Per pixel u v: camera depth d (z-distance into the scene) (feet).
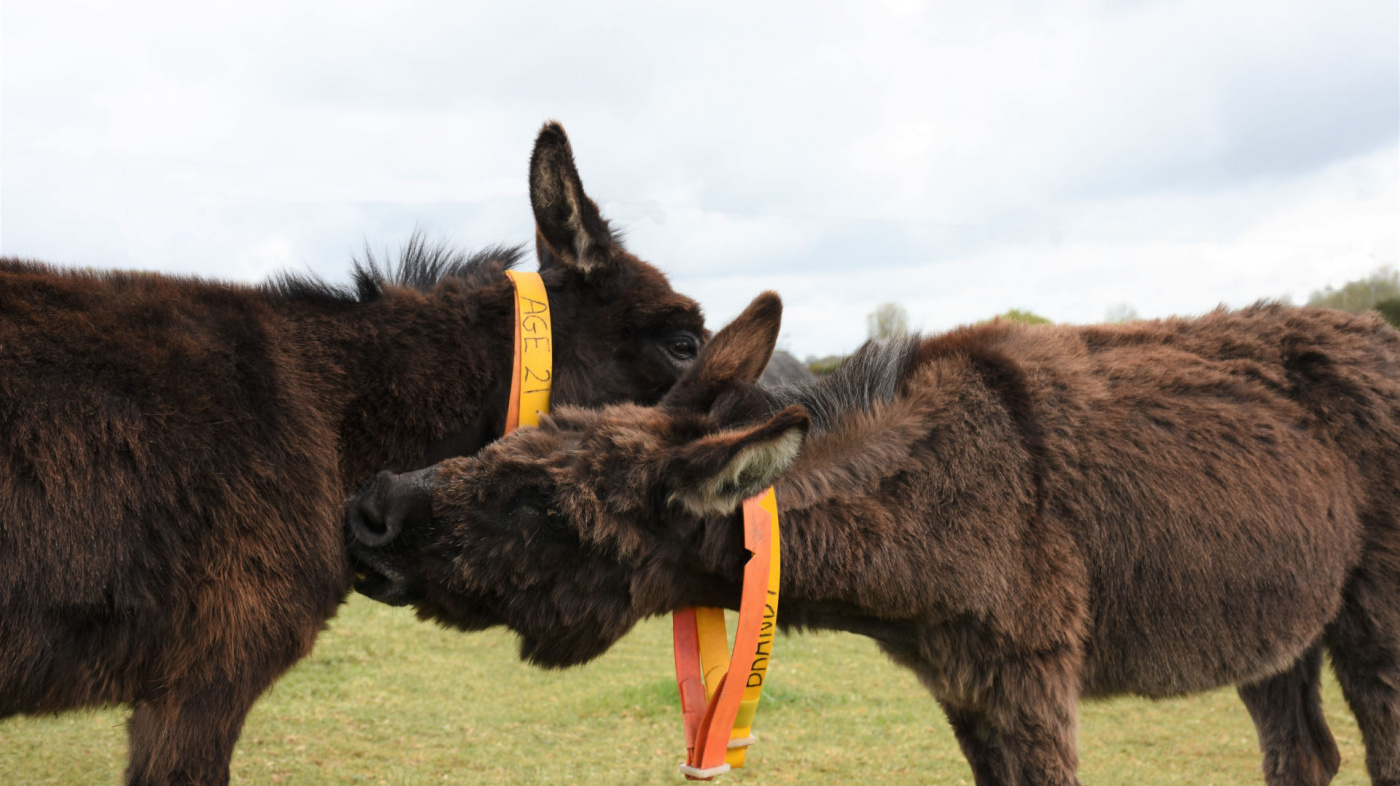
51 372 7.68
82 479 7.57
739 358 9.02
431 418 9.91
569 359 10.94
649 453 7.92
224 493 8.13
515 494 7.81
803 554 8.34
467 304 10.49
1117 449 9.29
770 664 21.43
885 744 16.06
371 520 8.09
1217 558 9.28
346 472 9.36
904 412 9.05
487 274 11.14
